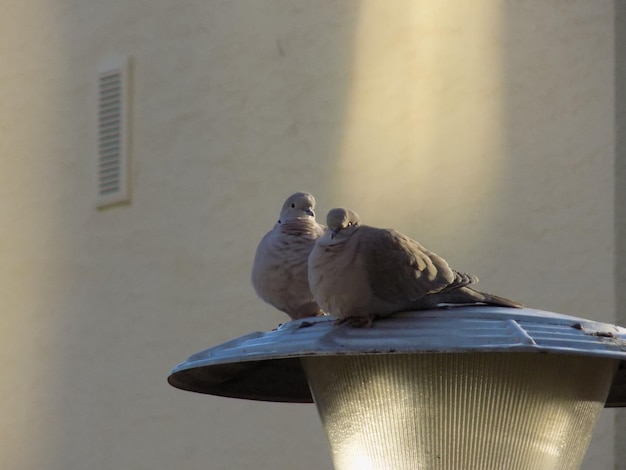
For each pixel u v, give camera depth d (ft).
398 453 17.83
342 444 18.40
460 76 40.93
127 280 48.85
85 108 51.62
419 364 17.34
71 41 52.65
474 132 40.19
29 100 53.57
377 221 41.91
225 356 17.81
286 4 46.14
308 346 16.84
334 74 44.21
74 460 49.08
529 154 38.86
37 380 50.80
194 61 48.52
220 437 44.88
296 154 44.70
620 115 37.35
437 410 17.49
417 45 42.14
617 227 36.60
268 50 46.32
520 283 38.11
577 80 38.24
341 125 43.65
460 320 17.30
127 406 47.83
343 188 43.16
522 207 38.60
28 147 53.21
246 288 45.29
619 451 35.09
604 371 18.22
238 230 45.91
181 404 46.29
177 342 46.85
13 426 51.08
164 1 49.85
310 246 22.67
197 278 46.78
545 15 39.27
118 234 49.55
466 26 41.06
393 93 42.47
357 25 43.93
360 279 17.83
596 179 37.27
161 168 48.65
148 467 46.70
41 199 52.31
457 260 39.60
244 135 46.42
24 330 51.65
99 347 49.24
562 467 18.19
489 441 17.57
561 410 17.71
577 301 36.83
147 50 50.03
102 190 50.16
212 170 47.14
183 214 47.70
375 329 17.40
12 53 54.39
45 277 51.52
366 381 17.72
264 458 43.47
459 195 40.09
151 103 49.47
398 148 41.96
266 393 21.38
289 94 45.42
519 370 17.25
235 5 47.62
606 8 37.91
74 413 49.49
